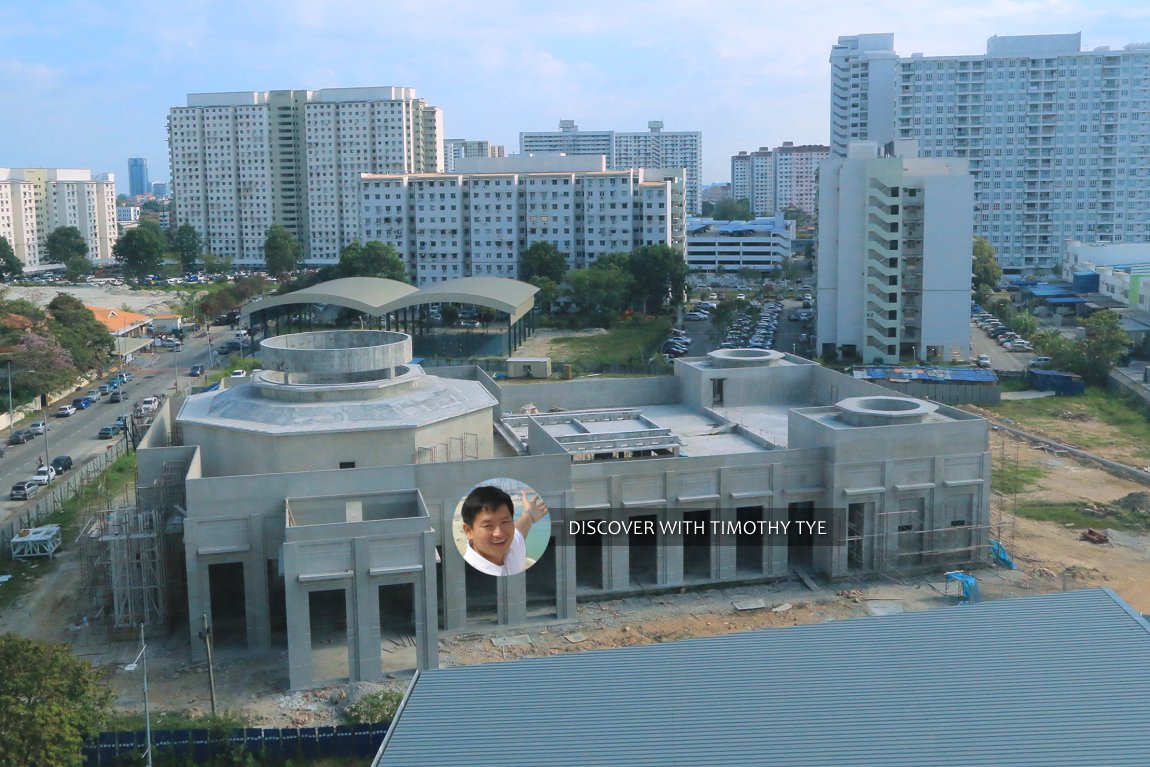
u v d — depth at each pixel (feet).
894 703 119.65
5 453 371.76
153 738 163.43
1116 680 121.70
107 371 526.98
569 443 251.60
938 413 261.85
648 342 607.37
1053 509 291.99
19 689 150.10
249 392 248.73
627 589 233.35
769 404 304.30
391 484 212.64
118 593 211.82
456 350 590.55
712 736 115.96
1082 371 473.26
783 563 241.14
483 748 116.67
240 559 207.72
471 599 230.07
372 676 195.42
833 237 538.47
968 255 515.91
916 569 243.19
